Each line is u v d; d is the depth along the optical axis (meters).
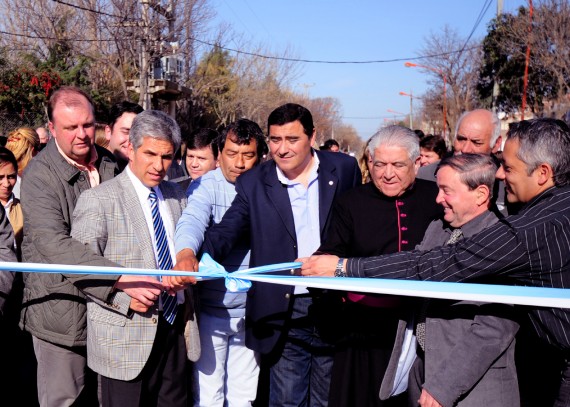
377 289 2.31
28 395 3.99
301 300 3.23
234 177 3.43
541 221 2.32
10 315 3.54
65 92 3.02
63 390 3.08
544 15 20.50
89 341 2.85
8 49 17.03
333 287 2.40
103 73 18.28
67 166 3.05
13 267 2.30
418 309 2.76
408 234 2.97
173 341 2.96
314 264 2.76
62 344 3.00
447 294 2.22
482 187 2.53
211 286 3.37
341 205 3.07
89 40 17.34
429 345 2.57
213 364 3.43
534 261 2.33
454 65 34.00
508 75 24.52
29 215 2.90
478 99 31.38
